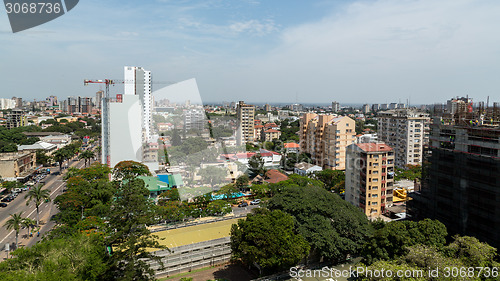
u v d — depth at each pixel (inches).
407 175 3617.1
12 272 1048.2
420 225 1638.8
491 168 1704.0
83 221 2007.9
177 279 1668.3
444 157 2007.9
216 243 1887.3
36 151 4458.7
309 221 1768.0
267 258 1524.4
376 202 2625.5
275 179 3228.3
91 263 1279.5
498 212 1669.5
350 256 1891.0
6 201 2970.0
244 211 2573.8
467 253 1440.7
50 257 1273.4
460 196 1884.8
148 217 1268.5
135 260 1258.6
